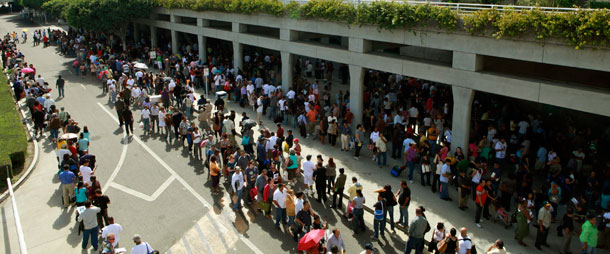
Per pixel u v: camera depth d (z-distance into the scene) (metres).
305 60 37.19
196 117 26.67
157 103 24.80
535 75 19.22
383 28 20.83
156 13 42.91
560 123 21.52
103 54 40.84
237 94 28.97
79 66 39.56
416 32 19.53
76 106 29.38
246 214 16.25
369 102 25.62
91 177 15.45
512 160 17.17
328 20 23.84
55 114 23.03
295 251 14.00
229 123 21.41
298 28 26.22
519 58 16.20
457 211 16.06
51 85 34.50
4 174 18.78
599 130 20.19
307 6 24.70
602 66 14.20
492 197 14.98
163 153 21.94
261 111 25.03
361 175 18.97
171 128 24.94
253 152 21.03
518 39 16.02
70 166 17.91
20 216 16.41
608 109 14.58
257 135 23.56
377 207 14.16
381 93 28.28
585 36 14.08
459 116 18.67
